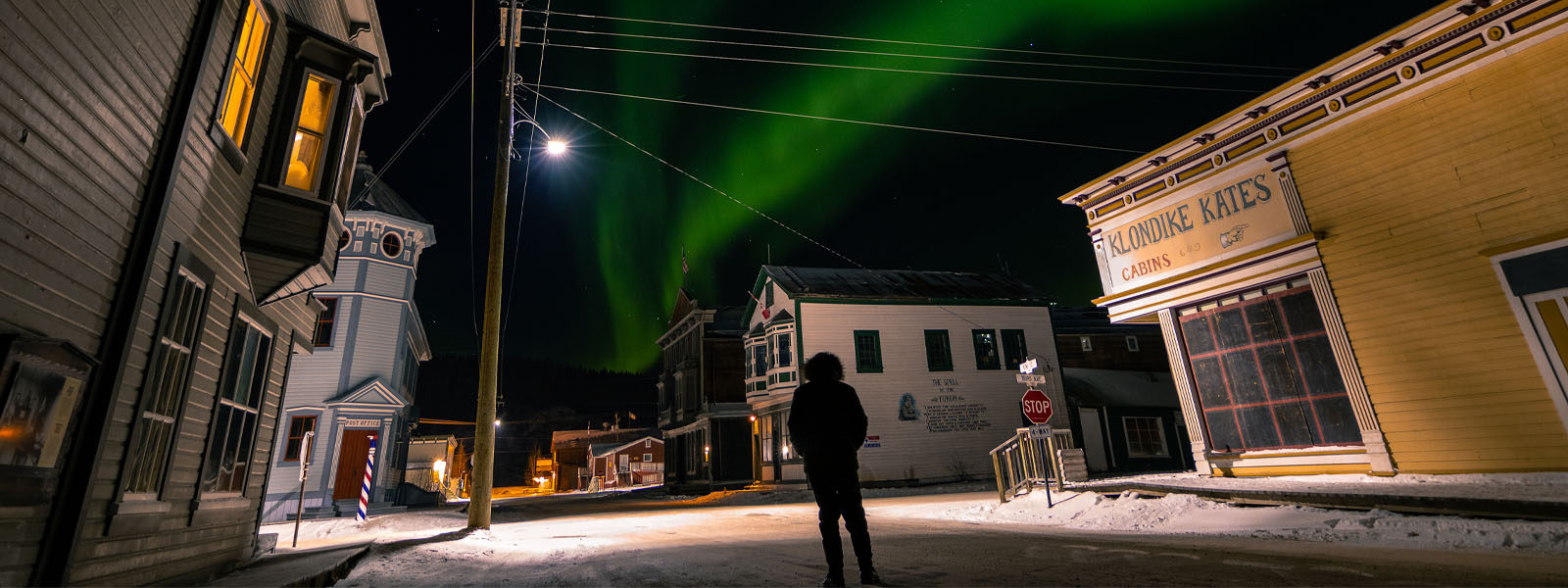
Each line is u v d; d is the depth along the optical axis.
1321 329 10.67
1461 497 6.36
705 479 36.22
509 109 13.46
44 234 4.05
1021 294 30.66
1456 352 9.11
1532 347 8.47
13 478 3.80
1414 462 9.39
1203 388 12.27
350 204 26.03
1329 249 10.48
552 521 14.85
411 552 7.47
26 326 3.93
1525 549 5.19
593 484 57.66
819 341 27.61
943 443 27.05
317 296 25.25
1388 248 9.84
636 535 9.06
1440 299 9.31
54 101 4.09
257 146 7.19
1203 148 12.28
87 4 4.32
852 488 3.99
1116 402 30.12
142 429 5.43
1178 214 12.72
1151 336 36.75
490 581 5.00
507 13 13.75
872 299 28.31
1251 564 4.42
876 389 27.20
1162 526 8.05
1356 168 10.27
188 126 5.51
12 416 3.74
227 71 6.19
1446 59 9.40
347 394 24.38
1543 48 8.61
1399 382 9.62
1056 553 5.34
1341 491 7.52
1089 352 35.91
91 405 4.62
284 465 23.27
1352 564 4.27
